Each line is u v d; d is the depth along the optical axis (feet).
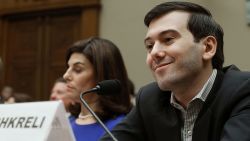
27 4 22.15
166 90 5.24
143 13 19.38
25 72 22.16
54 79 21.43
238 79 5.05
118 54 7.86
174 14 4.93
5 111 4.64
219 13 17.48
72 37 21.24
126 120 5.73
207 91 5.06
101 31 20.22
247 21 16.94
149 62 4.98
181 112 5.27
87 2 20.48
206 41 5.00
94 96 7.68
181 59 4.83
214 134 4.93
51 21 21.84
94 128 7.54
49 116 4.40
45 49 21.81
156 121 5.39
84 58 7.64
